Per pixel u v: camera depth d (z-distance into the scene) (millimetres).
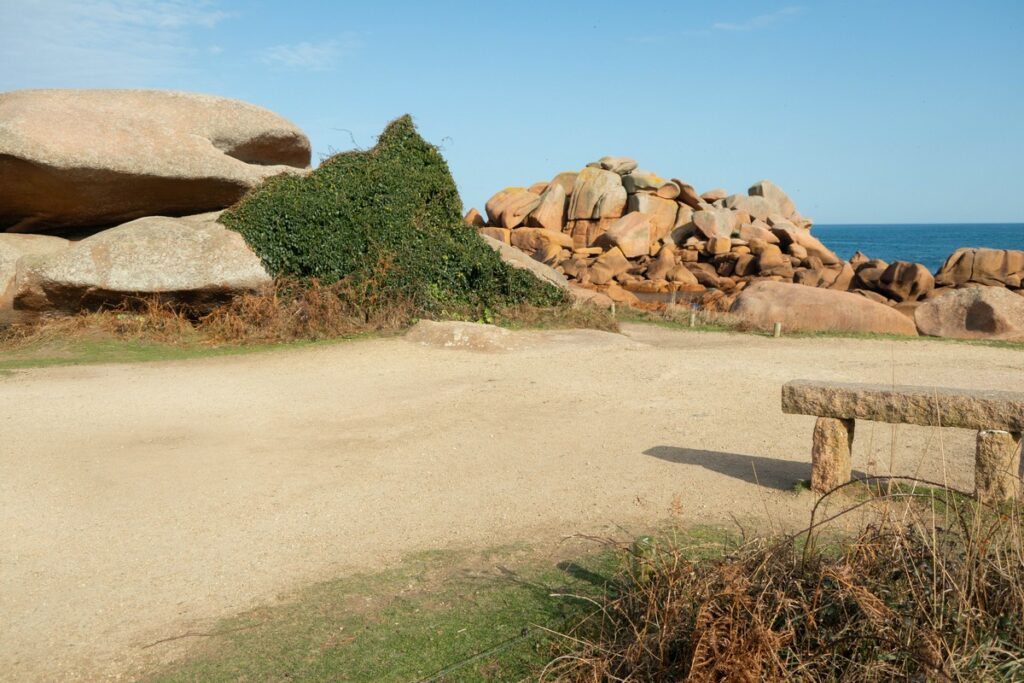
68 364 13656
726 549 5086
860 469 7297
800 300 20453
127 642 4629
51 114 17656
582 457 8055
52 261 15352
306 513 6684
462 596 5016
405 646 4426
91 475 7723
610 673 3859
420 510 6699
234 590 5285
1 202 17906
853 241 181750
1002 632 3764
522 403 10594
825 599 3938
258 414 10297
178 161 18281
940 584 4012
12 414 10180
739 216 50906
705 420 9539
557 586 5043
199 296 16047
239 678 4184
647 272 43000
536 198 52594
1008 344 17484
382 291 17031
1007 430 5953
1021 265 34125
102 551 5953
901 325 19844
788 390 6750
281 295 16281
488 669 4125
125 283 15516
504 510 6605
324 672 4199
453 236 19812
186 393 11562
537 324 17766
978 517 4430
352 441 8938
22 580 5488
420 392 11461
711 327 19875
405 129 20500
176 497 7102
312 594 5168
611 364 13383
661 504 6570
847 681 3539
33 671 4344
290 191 17500
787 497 6645
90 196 18047
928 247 144625
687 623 3898
